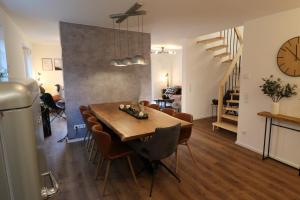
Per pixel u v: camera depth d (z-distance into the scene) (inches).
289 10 114.7
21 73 173.2
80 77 158.7
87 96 163.8
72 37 151.1
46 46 276.8
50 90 285.1
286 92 114.3
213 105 247.9
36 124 34.9
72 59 153.6
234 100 199.3
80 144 156.4
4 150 24.8
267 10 118.3
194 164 120.6
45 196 32.8
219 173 110.0
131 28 167.8
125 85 181.0
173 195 90.8
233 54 242.5
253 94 139.6
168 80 376.5
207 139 165.6
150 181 102.7
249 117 143.8
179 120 112.0
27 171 26.7
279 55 120.3
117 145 102.7
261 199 87.4
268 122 130.6
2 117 24.0
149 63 191.2
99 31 161.9
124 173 110.8
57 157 132.5
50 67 281.9
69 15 129.6
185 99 227.3
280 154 125.1
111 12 123.3
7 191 25.8
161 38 217.0
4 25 119.0
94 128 94.6
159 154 89.2
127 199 88.4
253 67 138.3
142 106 150.3
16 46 152.9
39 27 163.8
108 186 98.5
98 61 164.7
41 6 111.8
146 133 88.6
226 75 192.1
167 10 119.6
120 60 135.5
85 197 90.0
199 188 95.9
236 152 138.7
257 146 139.5
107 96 173.0
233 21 143.7
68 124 159.3
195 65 228.2
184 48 219.0
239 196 89.7
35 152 27.6
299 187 96.1
